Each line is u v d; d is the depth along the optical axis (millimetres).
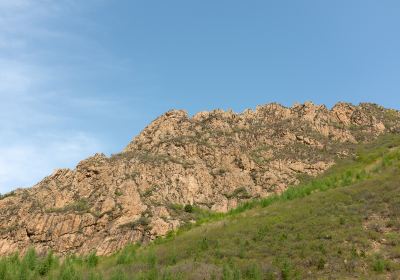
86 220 86875
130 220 86062
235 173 106562
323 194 70188
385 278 37625
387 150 108188
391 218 52156
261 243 53312
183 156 110000
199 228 74312
